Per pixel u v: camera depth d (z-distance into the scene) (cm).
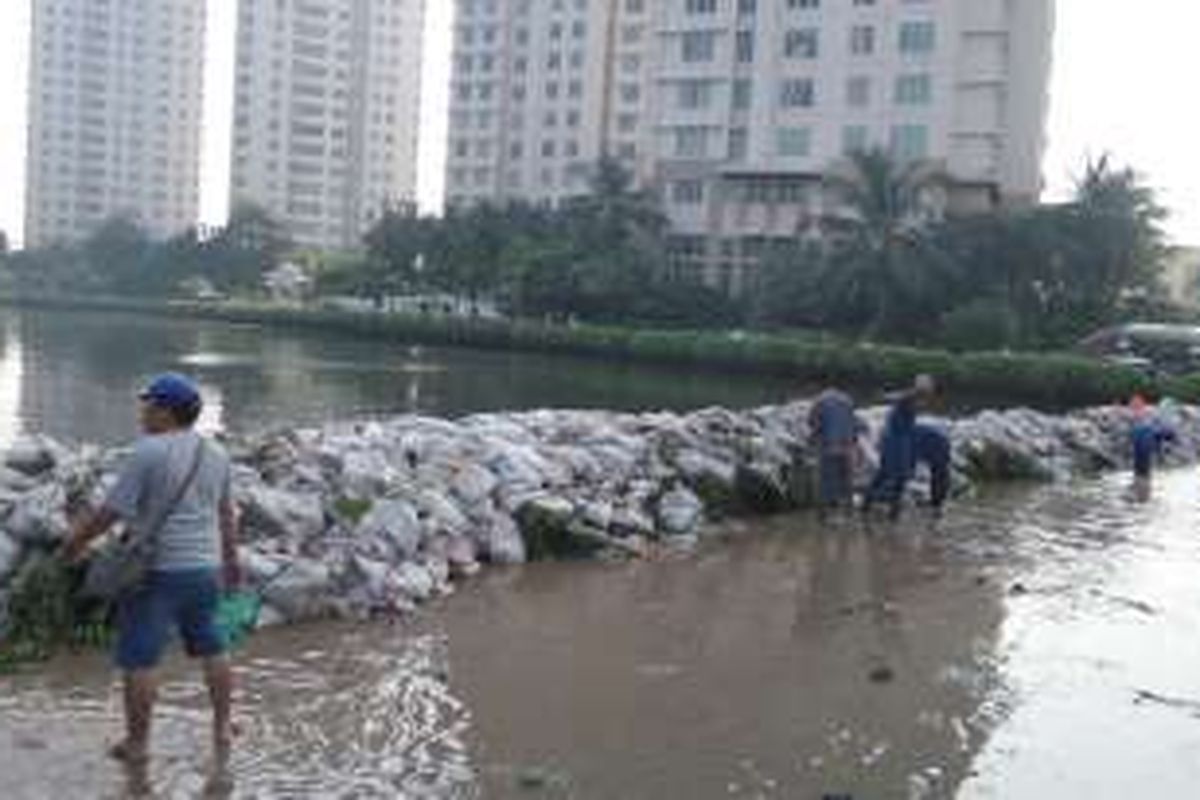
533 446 1627
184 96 18138
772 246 8819
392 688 982
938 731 948
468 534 1389
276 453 1376
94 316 11531
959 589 1418
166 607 794
